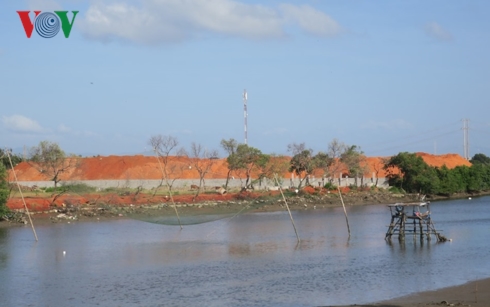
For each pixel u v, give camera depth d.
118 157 96.69
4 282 39.56
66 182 81.06
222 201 93.00
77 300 34.38
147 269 43.72
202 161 121.69
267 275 40.59
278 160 120.50
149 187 97.25
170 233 66.69
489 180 149.12
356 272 41.22
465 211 94.38
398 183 134.38
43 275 41.84
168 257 49.25
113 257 49.62
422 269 41.91
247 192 102.12
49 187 100.75
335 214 90.56
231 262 46.31
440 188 133.50
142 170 97.19
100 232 67.75
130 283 38.69
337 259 46.97
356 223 76.56
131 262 46.94
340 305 31.41
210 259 47.94
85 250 53.78
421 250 50.94
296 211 96.31
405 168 133.62
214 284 37.84
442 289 35.06
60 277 41.06
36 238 61.34
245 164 111.12
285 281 38.38
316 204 106.81
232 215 70.06
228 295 34.62
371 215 88.62
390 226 58.53
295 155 123.31
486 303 30.95
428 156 189.62
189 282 38.62
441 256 47.50
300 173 125.12
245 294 34.78
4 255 51.16
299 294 34.50
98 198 82.50
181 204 87.44
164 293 35.56
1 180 77.62
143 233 66.69
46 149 89.75
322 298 33.38
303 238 61.00
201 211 79.69
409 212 92.12
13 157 119.19
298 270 42.34
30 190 97.88
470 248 51.69
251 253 50.91
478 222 75.25
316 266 43.91
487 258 46.28
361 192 121.38
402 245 54.38
